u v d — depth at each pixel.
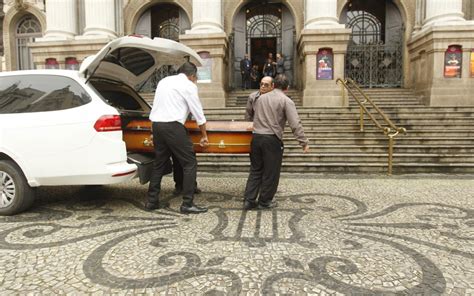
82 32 15.98
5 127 4.80
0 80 5.11
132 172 4.88
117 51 5.32
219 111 11.41
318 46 13.03
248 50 17.53
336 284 3.03
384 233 4.20
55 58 14.43
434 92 12.76
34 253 3.62
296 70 16.64
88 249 3.72
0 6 19.20
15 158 4.76
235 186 6.70
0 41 19.34
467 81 12.70
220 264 3.38
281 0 16.67
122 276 3.16
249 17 17.42
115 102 6.01
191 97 4.74
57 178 4.75
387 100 13.52
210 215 4.87
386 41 16.45
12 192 4.84
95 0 14.56
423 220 4.67
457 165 7.99
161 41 5.35
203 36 13.47
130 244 3.85
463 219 4.71
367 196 5.92
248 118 5.55
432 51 12.86
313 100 13.09
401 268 3.31
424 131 9.54
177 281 3.07
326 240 3.97
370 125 10.03
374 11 16.75
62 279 3.11
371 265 3.37
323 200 5.67
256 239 4.00
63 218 4.73
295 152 8.94
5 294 2.88
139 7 16.75
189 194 4.94
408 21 15.69
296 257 3.53
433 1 13.68
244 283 3.04
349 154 8.53
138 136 5.42
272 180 5.05
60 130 4.69
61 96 4.86
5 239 4.00
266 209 5.16
